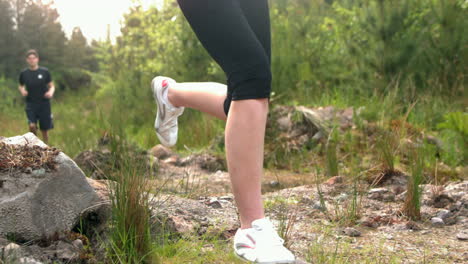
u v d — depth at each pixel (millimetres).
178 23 11281
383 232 2791
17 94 22703
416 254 2391
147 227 2238
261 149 1938
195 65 10648
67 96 14500
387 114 6473
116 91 11273
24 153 2354
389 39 7773
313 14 10055
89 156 4980
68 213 2328
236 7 1916
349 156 5473
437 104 7000
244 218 1960
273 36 9312
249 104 1889
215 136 7129
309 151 6086
